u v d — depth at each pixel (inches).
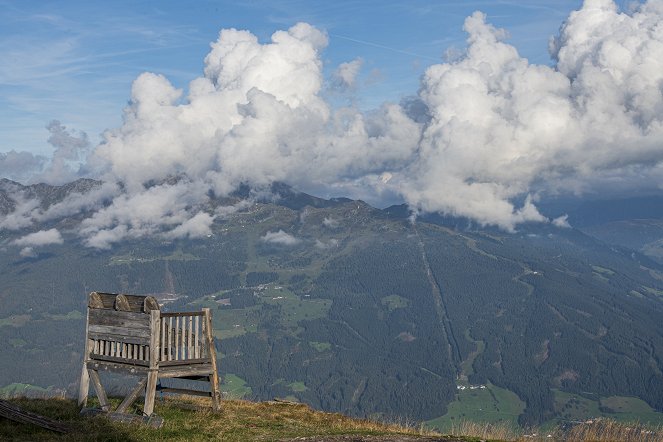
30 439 705.0
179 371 887.7
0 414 754.8
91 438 733.3
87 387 910.4
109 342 904.3
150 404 847.7
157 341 856.3
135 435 768.3
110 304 896.9
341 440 796.6
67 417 846.5
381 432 890.7
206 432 823.7
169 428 821.2
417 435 871.1
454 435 911.7
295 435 835.4
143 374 860.0
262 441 785.6
